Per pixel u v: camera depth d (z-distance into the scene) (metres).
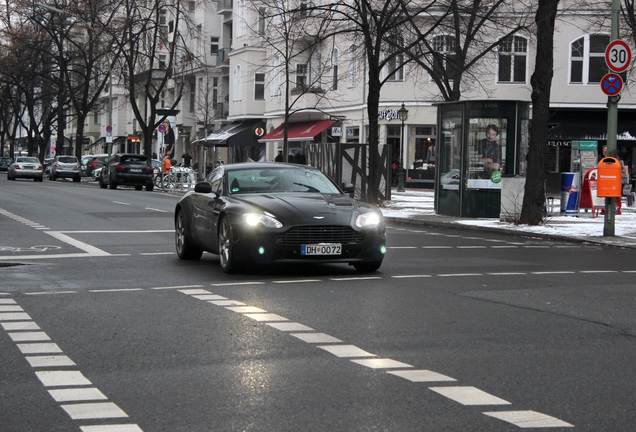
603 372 6.11
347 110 47.69
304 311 8.55
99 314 8.37
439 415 4.94
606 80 18.28
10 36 63.62
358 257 11.34
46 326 7.74
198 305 8.92
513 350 6.81
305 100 49.38
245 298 9.41
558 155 42.12
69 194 35.59
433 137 44.81
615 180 18.25
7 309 8.66
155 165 55.69
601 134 40.72
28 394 5.41
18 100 77.88
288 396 5.35
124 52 53.66
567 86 42.19
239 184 12.40
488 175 24.17
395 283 10.79
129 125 88.25
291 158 43.78
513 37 39.59
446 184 25.22
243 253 11.15
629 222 22.94
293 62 50.12
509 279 11.34
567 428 4.73
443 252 15.23
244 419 4.85
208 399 5.28
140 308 8.73
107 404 5.17
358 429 4.67
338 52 46.78
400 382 5.72
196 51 66.50
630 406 5.21
